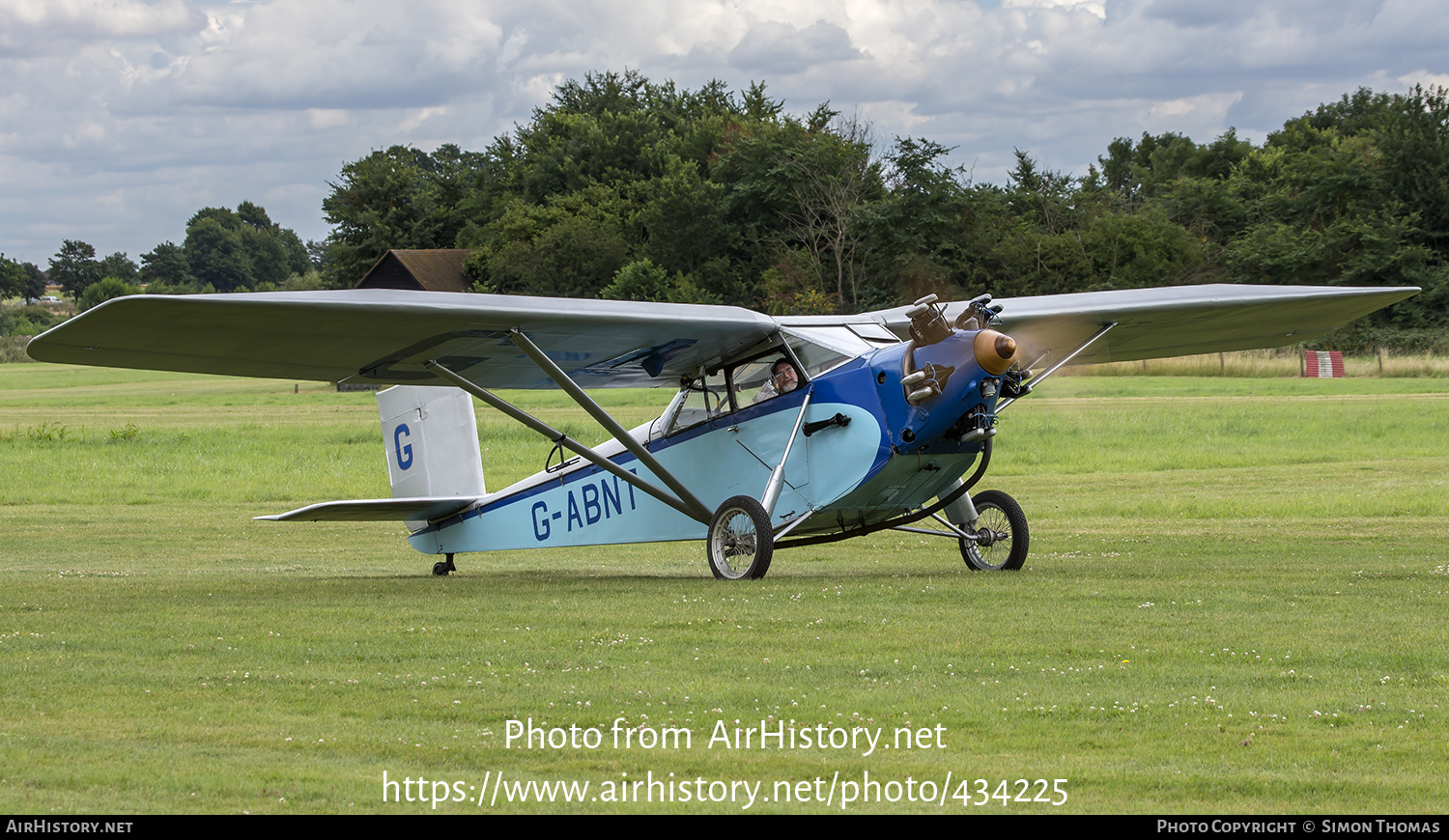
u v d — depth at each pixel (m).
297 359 19.53
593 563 27.53
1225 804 8.56
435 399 27.25
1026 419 61.34
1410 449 47.94
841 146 135.12
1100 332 25.66
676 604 17.55
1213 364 106.50
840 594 18.28
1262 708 11.02
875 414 20.30
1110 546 26.23
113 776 9.13
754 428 22.16
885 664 12.92
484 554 30.08
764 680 12.25
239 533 33.84
